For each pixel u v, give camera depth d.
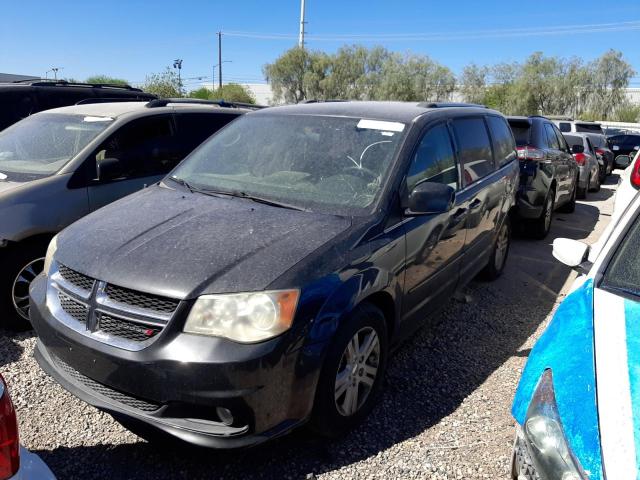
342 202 3.38
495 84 59.44
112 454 2.95
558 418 1.98
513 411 2.25
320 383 2.84
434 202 3.40
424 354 4.20
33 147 5.02
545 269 6.59
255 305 2.58
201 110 5.92
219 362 2.50
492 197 5.04
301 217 3.23
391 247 3.26
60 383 2.95
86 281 2.89
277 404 2.64
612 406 1.91
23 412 3.29
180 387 2.54
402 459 2.96
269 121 4.28
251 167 3.87
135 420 2.67
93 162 4.76
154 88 27.48
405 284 3.49
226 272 2.70
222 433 2.58
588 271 2.86
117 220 3.32
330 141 3.86
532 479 2.02
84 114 5.35
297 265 2.76
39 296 3.14
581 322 2.41
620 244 2.80
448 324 4.79
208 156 4.18
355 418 3.14
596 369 2.08
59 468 2.83
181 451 2.98
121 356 2.63
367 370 3.21
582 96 58.53
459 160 4.43
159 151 5.35
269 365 2.56
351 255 2.99
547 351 2.36
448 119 4.42
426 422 3.30
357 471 2.86
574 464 1.82
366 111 4.14
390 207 3.37
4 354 3.99
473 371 3.96
